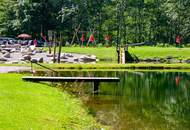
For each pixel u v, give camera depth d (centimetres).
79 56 7325
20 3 11688
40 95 2472
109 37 10862
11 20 12006
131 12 11981
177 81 4244
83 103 2611
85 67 5356
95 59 6912
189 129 1964
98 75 4600
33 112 1922
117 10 11894
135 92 3281
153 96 3108
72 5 12262
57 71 4872
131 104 2675
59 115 2009
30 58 6431
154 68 5616
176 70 5472
